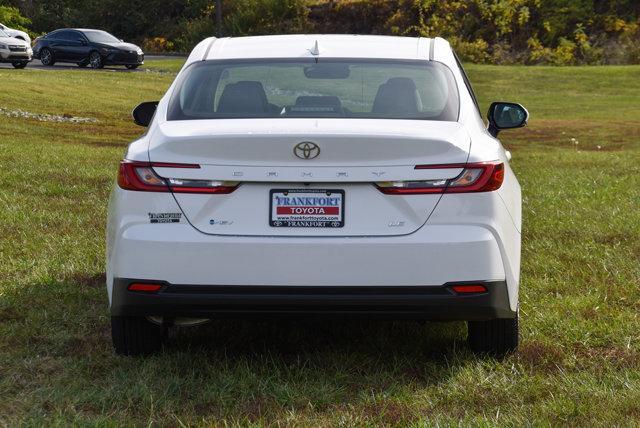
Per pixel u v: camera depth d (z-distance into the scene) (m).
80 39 49.22
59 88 35.81
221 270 5.18
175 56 66.56
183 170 5.24
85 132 25.78
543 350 5.96
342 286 5.16
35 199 11.99
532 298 7.27
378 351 6.06
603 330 6.32
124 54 48.97
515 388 5.24
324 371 5.59
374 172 5.16
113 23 81.69
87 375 5.52
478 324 5.80
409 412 4.87
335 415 4.85
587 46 63.25
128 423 4.71
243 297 5.20
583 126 31.97
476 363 5.75
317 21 72.75
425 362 5.83
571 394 5.07
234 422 4.73
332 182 5.18
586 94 45.38
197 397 5.13
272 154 5.16
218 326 6.63
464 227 5.21
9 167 15.05
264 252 5.16
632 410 4.81
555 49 64.56
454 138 5.30
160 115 5.85
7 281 7.68
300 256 5.15
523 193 13.04
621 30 65.75
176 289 5.22
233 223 5.22
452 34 66.44
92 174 14.59
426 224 5.20
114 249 5.38
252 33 72.94
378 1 71.62
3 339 6.16
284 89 5.88
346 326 6.63
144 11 81.50
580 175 15.45
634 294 7.36
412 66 6.19
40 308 6.93
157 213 5.25
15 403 5.01
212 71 6.16
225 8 77.94
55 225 10.21
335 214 5.20
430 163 5.19
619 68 53.75
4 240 9.31
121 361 5.79
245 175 5.18
